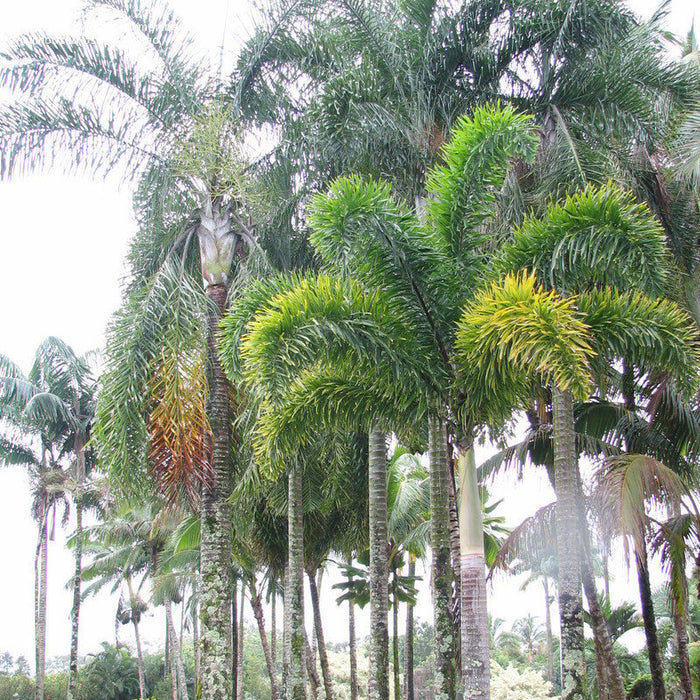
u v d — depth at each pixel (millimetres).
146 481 12109
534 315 6938
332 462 15695
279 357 7738
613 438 14531
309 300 8133
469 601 8289
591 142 11773
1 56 13273
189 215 14062
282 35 13820
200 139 12711
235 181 12859
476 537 8500
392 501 20609
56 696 42875
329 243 8508
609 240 7996
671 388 13000
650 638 14188
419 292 8922
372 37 12305
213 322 13352
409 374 8633
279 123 14328
